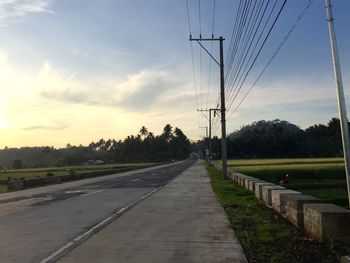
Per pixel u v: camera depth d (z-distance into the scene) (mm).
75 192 26797
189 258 8445
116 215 14906
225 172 38719
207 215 14781
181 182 35250
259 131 171000
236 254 8781
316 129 154250
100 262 8117
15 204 19703
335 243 8805
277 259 8258
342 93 9242
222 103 38688
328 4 9359
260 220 13312
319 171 45469
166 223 12984
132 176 48312
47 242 10094
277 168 49750
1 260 8305
